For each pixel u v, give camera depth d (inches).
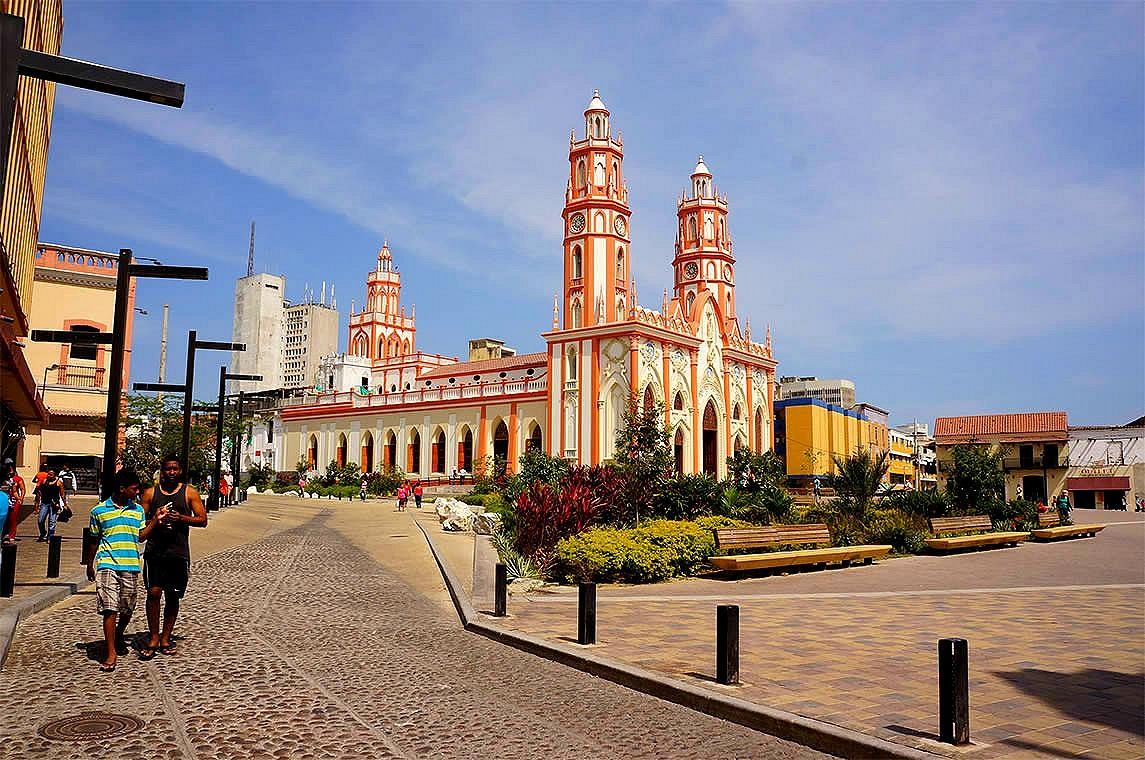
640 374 1894.7
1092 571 693.3
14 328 980.6
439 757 227.3
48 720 245.4
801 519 968.3
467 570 641.0
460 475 2294.5
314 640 376.5
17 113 769.6
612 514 811.4
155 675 301.1
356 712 266.1
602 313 1975.9
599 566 591.8
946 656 236.7
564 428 1989.4
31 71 300.8
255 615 433.7
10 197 804.6
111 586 312.7
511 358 2645.2
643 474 864.9
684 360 2049.7
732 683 293.9
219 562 663.1
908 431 3932.1
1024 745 232.5
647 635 388.8
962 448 1199.6
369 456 2652.6
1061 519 1213.1
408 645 376.2
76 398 1481.3
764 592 553.6
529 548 672.4
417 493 1691.7
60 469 1462.8
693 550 642.2
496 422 2294.5
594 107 2073.1
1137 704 274.7
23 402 1074.7
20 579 495.5
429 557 745.6
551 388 2027.6
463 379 2723.9
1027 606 488.1
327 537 938.1
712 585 592.4
